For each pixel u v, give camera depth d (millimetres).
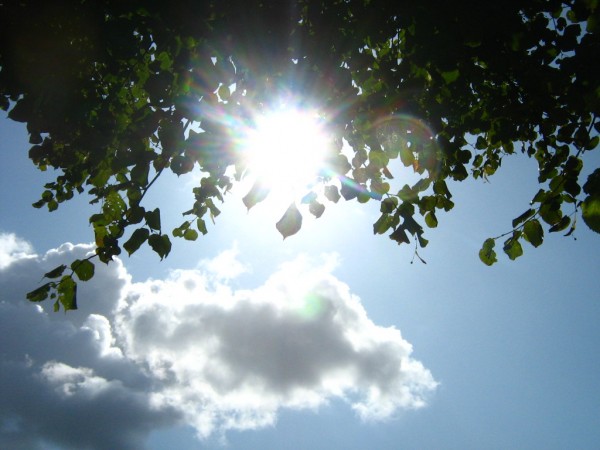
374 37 2760
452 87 2943
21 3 2328
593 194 2053
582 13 2406
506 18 2398
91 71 2771
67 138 3002
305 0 2869
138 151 2957
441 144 3189
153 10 2379
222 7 2582
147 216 2955
